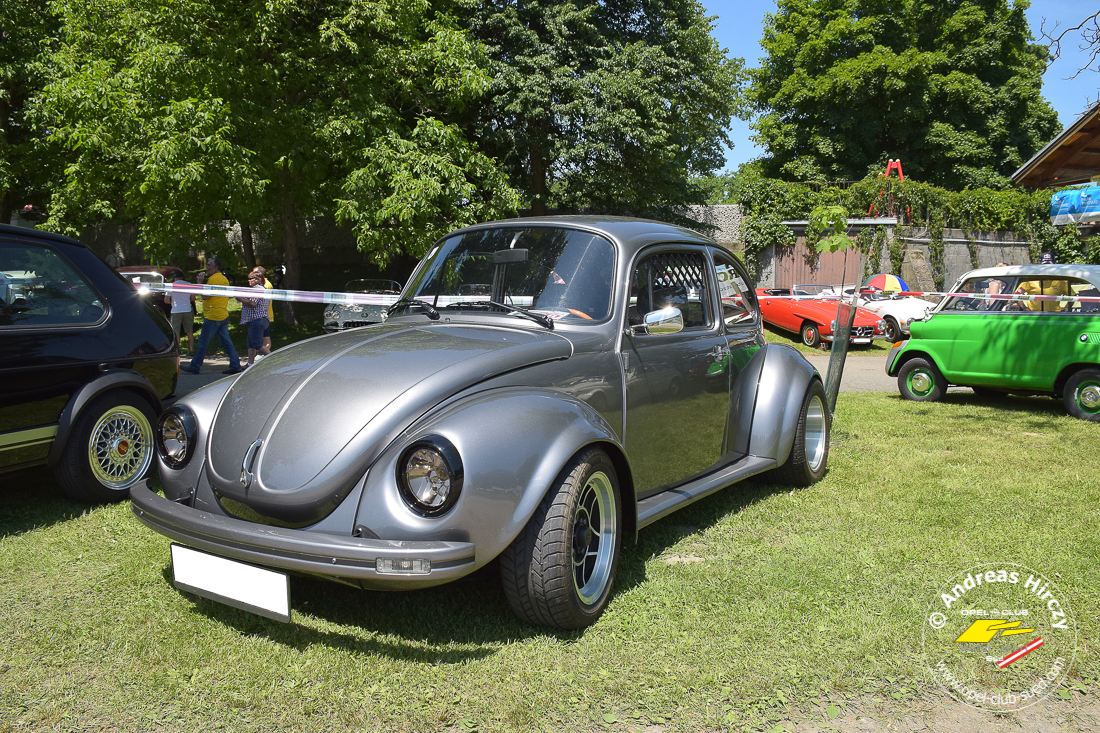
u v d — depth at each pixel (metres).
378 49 15.09
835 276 21.66
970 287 8.84
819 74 33.84
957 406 8.61
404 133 15.71
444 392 2.86
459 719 2.40
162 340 5.16
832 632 2.94
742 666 2.70
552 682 2.60
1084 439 6.60
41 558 3.77
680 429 4.00
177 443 3.09
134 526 4.27
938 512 4.41
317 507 2.65
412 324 3.73
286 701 2.50
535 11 18.20
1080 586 3.34
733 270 4.96
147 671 2.68
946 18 33.47
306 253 31.02
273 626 3.02
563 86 17.72
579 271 3.74
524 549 2.82
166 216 14.17
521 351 3.17
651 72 18.56
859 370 13.10
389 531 2.57
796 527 4.20
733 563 3.67
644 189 20.89
